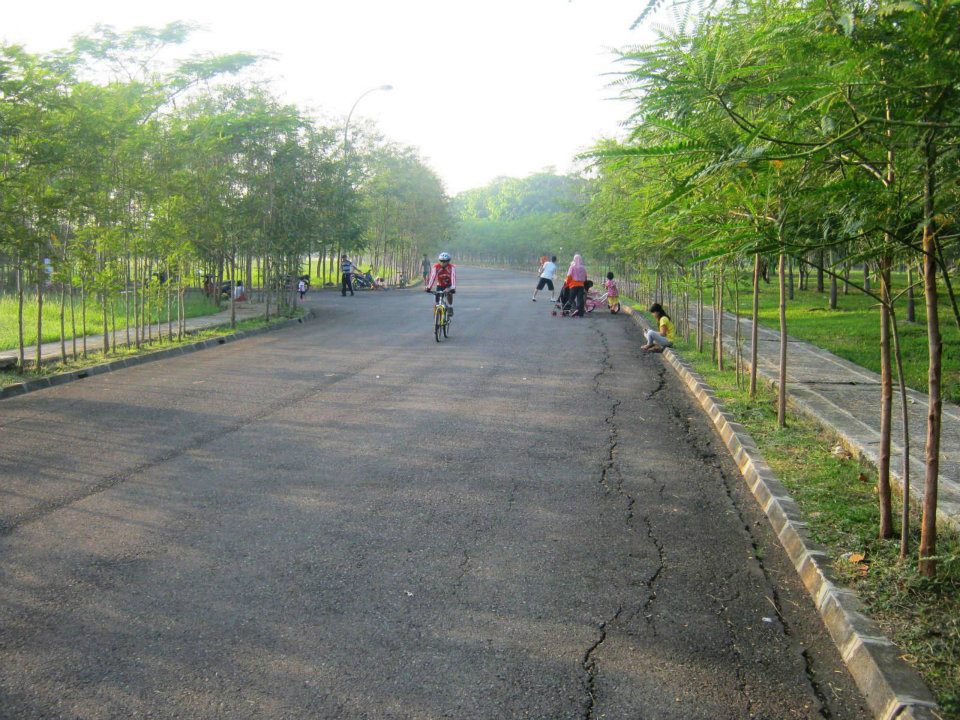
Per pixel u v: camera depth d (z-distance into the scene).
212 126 18.22
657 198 3.42
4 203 10.62
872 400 9.05
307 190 21.89
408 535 5.25
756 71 2.62
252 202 19.64
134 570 4.65
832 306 22.66
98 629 3.93
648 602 4.28
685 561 4.84
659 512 5.75
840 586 4.18
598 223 19.27
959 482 5.88
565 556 4.91
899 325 17.42
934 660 3.43
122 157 13.34
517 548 5.04
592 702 3.32
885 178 3.02
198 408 9.34
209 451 7.35
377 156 47.53
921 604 3.95
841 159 2.97
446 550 4.99
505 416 9.02
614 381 11.55
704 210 3.38
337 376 11.82
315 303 29.02
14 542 5.08
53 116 10.65
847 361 12.34
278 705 3.29
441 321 16.55
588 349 15.22
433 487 6.31
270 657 3.67
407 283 48.09
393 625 3.99
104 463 6.92
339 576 4.58
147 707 3.27
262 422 8.60
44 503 5.84
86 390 10.54
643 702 3.33
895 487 5.81
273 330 19.14
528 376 11.92
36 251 10.88
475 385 11.08
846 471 6.36
